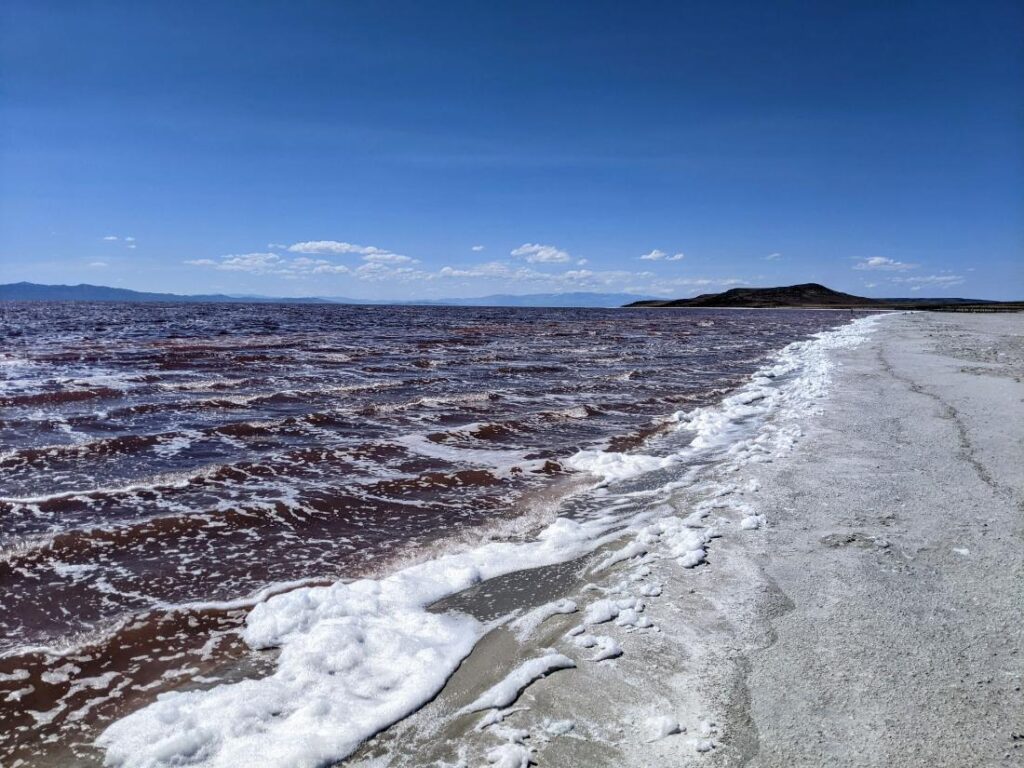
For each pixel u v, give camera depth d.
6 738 3.21
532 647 3.95
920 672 3.45
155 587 5.04
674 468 8.38
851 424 10.04
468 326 48.53
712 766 2.78
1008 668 3.47
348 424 11.28
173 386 15.23
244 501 7.14
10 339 29.97
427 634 4.17
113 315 63.09
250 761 2.92
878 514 6.02
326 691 3.50
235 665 3.94
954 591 4.41
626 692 3.38
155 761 2.92
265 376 17.52
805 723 3.05
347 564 5.55
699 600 4.43
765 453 8.55
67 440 9.78
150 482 7.74
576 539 5.93
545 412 12.41
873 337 32.22
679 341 33.50
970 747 2.85
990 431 9.35
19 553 5.63
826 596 4.41
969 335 33.41
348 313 78.31
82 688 3.68
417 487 7.73
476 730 3.12
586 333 40.50
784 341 33.56
